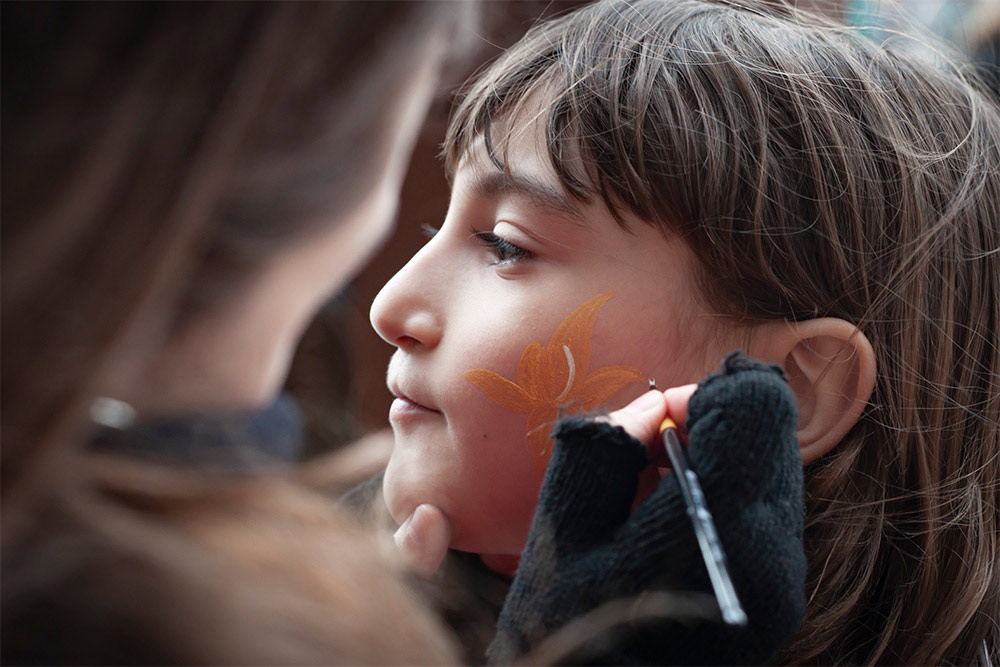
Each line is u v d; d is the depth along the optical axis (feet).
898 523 3.54
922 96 3.85
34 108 1.54
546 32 3.93
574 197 3.39
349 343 4.27
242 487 1.88
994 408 3.70
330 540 1.96
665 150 3.36
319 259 1.94
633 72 3.51
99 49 1.55
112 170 1.56
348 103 1.78
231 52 1.62
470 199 3.65
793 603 2.51
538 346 3.39
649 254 3.39
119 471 1.77
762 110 3.46
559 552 2.58
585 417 2.74
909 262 3.51
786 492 2.60
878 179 3.53
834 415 3.46
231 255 1.75
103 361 1.58
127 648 1.61
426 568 3.48
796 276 3.43
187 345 1.81
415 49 1.86
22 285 1.55
